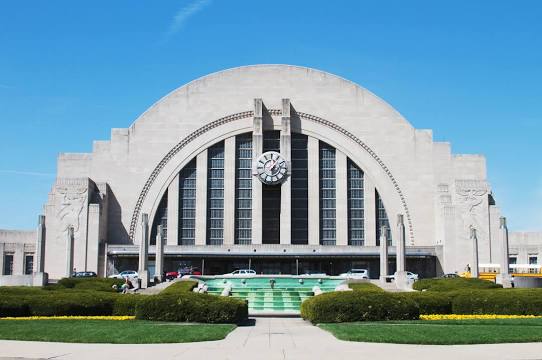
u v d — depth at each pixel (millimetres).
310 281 63500
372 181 96438
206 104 97625
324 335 28516
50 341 25609
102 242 91438
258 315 43562
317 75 98688
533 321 33750
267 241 95062
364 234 95188
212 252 89250
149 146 96562
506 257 67438
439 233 92812
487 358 21250
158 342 25391
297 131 97312
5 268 93062
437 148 96938
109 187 95688
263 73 98500
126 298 39562
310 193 94875
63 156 96312
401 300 35719
